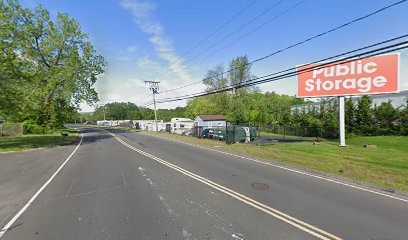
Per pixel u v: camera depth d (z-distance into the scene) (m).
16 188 7.68
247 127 23.94
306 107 38.62
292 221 5.07
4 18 21.45
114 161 12.54
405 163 11.41
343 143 18.75
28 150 17.64
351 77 18.98
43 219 5.22
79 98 34.59
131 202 6.23
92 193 7.04
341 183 8.09
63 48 32.78
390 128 23.38
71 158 13.84
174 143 22.52
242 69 54.06
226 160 12.72
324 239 4.32
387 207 5.91
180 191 7.15
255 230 4.65
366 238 4.38
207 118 43.38
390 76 17.67
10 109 21.00
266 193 6.96
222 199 6.44
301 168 10.40
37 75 25.09
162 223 4.96
